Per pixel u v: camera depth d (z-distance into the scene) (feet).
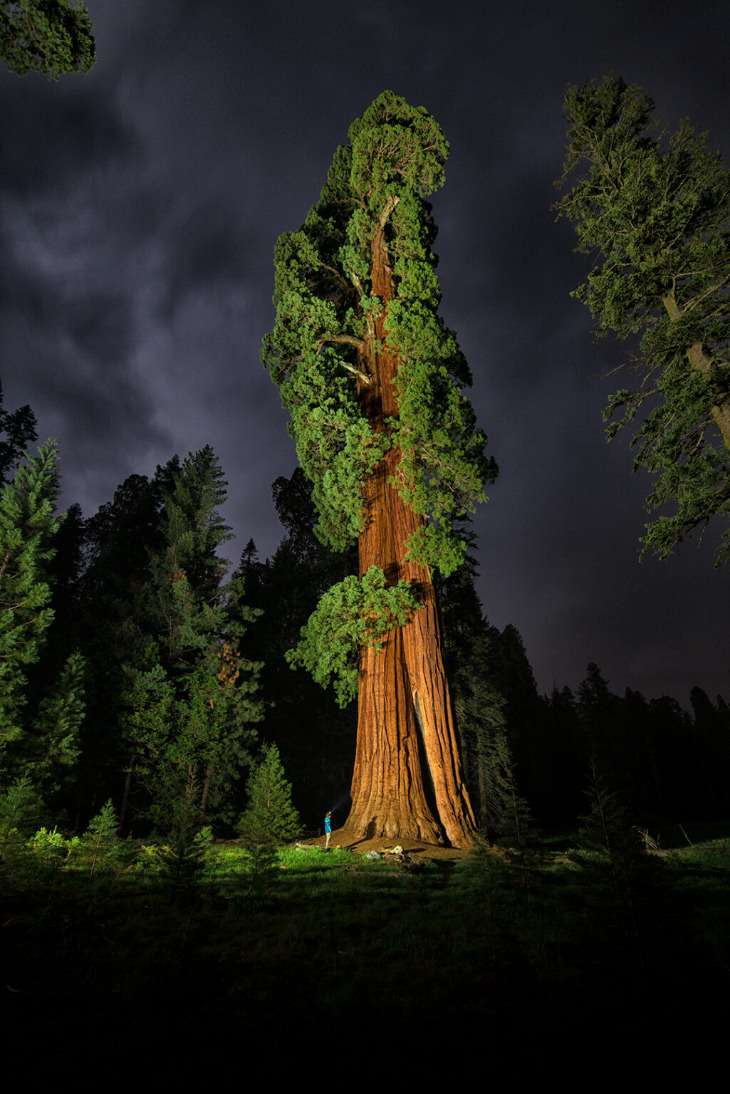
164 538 129.08
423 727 61.93
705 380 51.60
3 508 74.84
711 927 24.49
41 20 30.68
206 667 101.55
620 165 62.13
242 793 101.30
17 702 69.36
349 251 82.43
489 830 103.04
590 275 61.82
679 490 56.39
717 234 54.65
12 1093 12.67
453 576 108.06
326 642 64.64
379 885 38.11
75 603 127.54
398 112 83.61
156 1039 15.11
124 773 98.12
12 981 19.04
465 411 65.57
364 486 73.36
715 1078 12.68
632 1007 15.24
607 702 213.87
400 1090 12.95
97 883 34.71
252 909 29.84
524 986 16.61
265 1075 13.48
